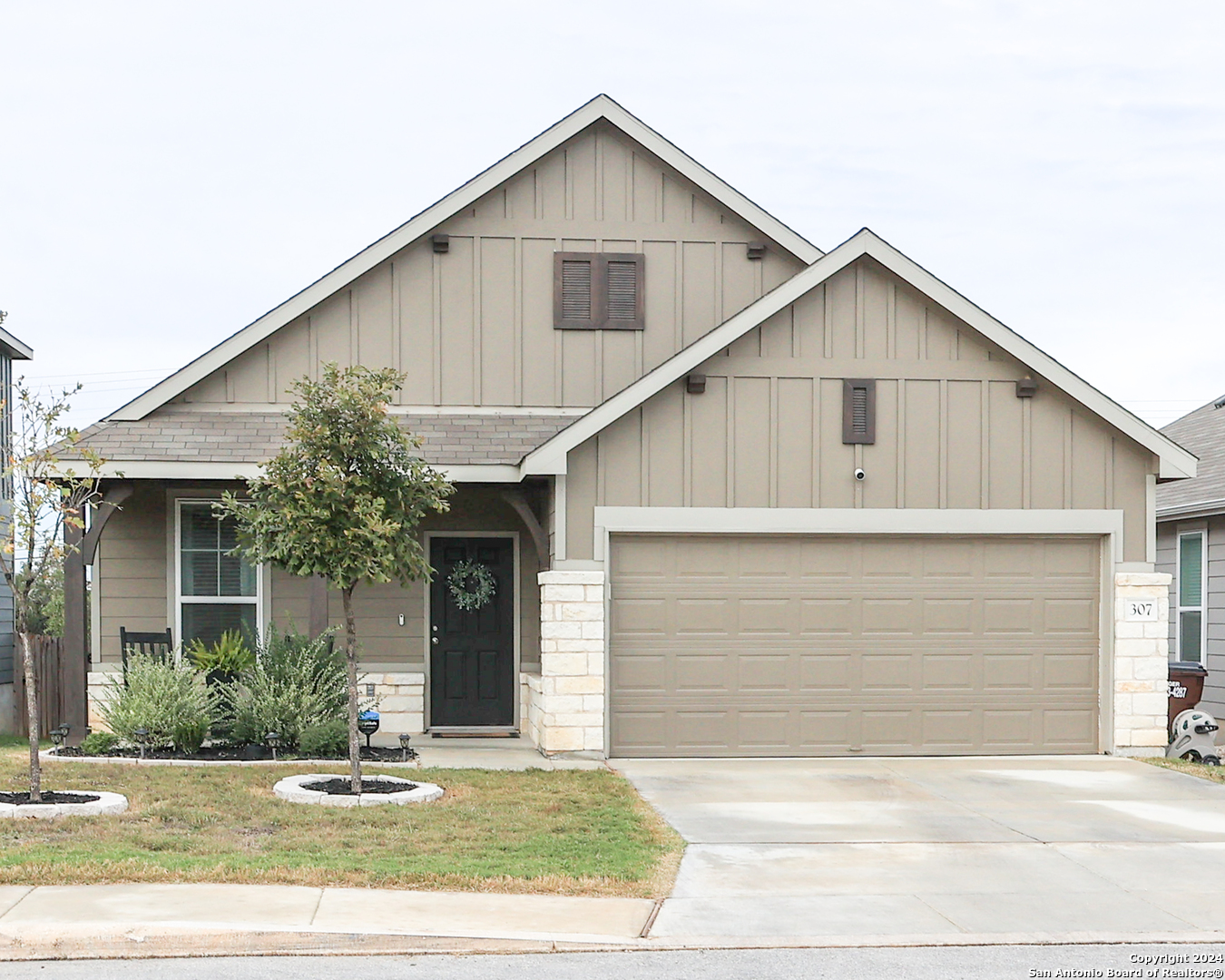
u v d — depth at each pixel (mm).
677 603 14234
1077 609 14656
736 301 16469
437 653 15992
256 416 15602
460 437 15055
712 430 14141
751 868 9117
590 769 13172
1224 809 11461
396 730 15766
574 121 16141
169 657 14195
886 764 13805
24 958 6934
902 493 14297
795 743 14273
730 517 14102
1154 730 14492
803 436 14227
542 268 16203
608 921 7699
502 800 11195
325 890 8086
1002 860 9500
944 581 14516
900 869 9172
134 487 14711
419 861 8852
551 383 16125
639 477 14031
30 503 10781
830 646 14367
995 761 14023
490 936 7273
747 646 14281
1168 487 19875
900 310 14367
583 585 13906
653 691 14164
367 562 10977
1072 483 14500
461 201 15945
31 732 10477
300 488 10977
